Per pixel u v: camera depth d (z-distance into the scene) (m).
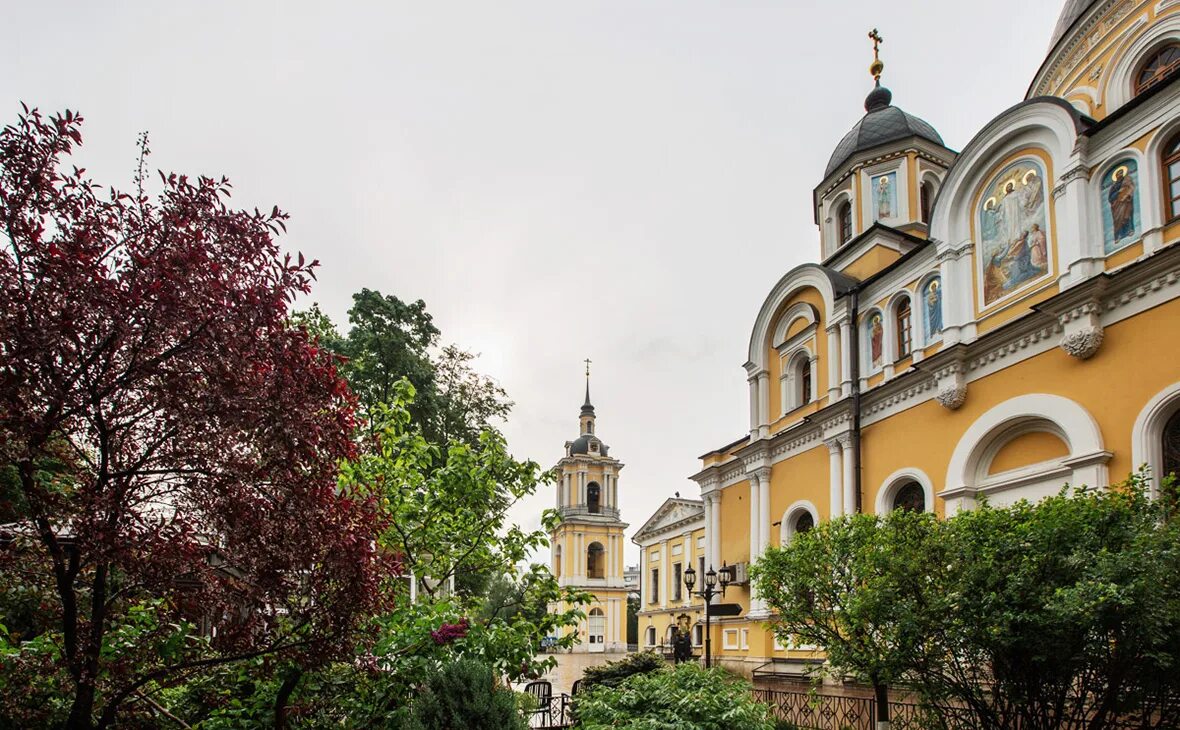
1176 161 12.70
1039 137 15.14
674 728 7.15
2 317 4.73
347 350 26.23
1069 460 13.29
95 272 5.07
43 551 5.74
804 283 22.30
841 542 11.12
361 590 6.01
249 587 5.59
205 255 5.35
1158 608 7.23
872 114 26.23
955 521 9.70
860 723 13.67
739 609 23.27
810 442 21.33
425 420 27.67
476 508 11.35
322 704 7.66
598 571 68.00
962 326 16.55
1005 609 8.32
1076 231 13.87
